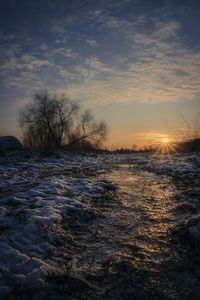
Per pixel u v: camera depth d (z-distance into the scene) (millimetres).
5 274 4109
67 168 18016
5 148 27594
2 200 7547
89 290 3896
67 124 42219
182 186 9703
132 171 15578
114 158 28328
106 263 4578
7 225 5848
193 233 5125
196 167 12766
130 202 8195
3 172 14516
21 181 11867
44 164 19609
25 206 7055
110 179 12531
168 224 6191
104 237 5641
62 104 41438
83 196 8570
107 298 3736
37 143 40406
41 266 4180
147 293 3834
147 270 4375
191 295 3758
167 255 4816
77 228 6113
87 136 44562
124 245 5250
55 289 3869
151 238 5520
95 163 22375
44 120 40469
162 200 8219
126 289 3928
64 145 42000
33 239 5301
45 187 9148
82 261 4668
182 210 6953
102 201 8297
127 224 6340
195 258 4613
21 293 3760
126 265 4504
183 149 28094
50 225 5867
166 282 4066
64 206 7098
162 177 12203
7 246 4879
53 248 5043
